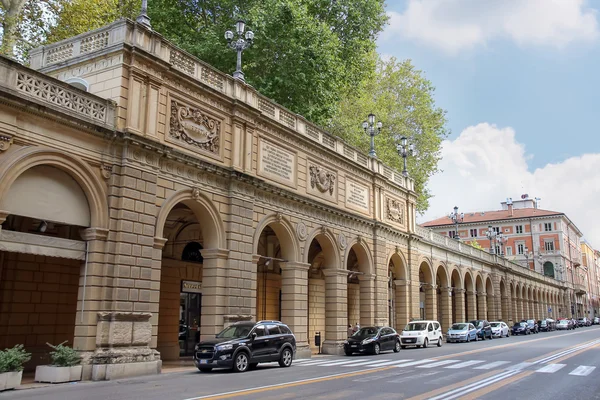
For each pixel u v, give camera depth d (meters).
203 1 36.38
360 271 34.75
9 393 13.24
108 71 19.06
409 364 21.73
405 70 55.44
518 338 49.66
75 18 30.03
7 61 15.27
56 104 16.53
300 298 27.03
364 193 34.97
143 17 20.09
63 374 15.44
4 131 14.99
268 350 20.19
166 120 20.31
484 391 13.62
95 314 16.95
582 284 123.62
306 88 34.19
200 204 21.62
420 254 43.31
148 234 18.78
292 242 27.06
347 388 14.04
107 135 17.83
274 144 26.56
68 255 16.72
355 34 42.81
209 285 21.89
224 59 33.53
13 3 26.19
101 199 17.62
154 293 18.94
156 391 13.36
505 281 66.81
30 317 19.64
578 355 26.00
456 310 52.03
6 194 15.25
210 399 11.86
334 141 32.31
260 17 32.22
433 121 54.75
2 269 18.94
